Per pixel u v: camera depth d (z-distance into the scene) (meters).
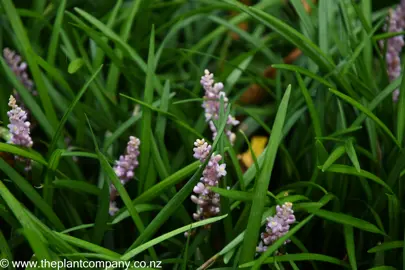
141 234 0.94
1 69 1.11
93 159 1.11
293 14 1.40
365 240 1.04
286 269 1.03
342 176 1.03
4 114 1.09
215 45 1.30
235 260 0.94
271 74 1.28
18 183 0.98
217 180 0.95
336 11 1.27
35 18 1.24
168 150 1.15
